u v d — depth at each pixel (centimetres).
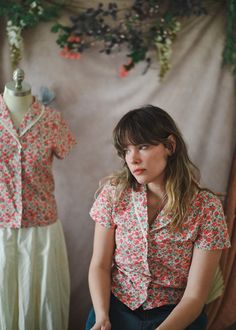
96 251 176
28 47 236
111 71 244
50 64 240
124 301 169
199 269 162
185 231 163
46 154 212
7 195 208
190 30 242
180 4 231
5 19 231
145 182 161
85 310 264
